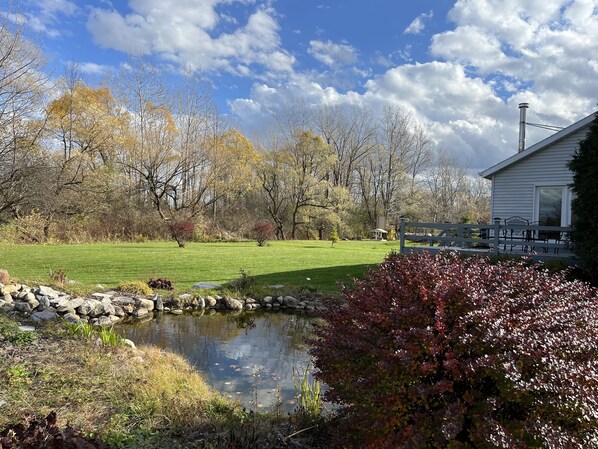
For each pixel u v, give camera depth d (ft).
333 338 8.71
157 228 82.84
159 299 27.86
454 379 6.79
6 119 56.08
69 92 76.69
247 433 9.59
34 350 14.64
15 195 60.08
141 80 93.56
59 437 7.16
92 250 52.85
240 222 101.96
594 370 6.39
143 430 9.52
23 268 36.11
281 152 112.98
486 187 165.27
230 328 24.35
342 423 8.34
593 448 5.90
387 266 9.87
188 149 98.37
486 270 8.98
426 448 6.37
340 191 115.65
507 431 6.03
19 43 55.16
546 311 7.41
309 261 49.14
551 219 37.50
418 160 145.69
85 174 75.25
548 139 36.52
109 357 14.61
